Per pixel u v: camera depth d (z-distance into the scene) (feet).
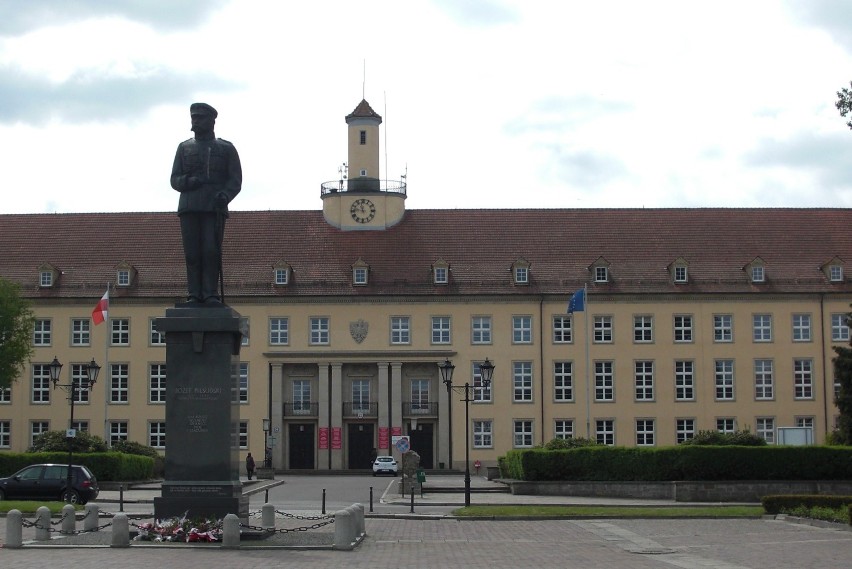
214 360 130.93
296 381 353.51
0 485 204.03
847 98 196.54
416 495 232.73
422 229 365.40
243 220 368.27
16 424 349.41
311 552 123.24
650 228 364.58
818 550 131.64
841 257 357.20
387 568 109.70
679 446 236.43
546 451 240.32
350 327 350.84
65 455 246.68
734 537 149.59
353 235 363.56
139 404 349.41
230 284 353.31
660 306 350.23
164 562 110.93
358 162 371.15
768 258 356.38
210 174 135.23
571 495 235.61
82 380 350.02
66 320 351.05
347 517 126.62
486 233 364.17
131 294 350.84
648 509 194.49
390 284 352.49
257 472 303.27
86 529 140.05
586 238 362.53
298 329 351.25
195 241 134.21
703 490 227.81
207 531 126.82
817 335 350.02
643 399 348.79
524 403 348.38
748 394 348.59
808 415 348.38
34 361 350.43
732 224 365.20
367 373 352.69
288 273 353.31
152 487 247.50
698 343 349.61
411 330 350.84
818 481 231.71
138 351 350.84
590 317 350.64
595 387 349.20
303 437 352.49
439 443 347.97
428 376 352.28
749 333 350.02
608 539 146.92
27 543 127.75
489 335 350.84
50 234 365.61
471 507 196.95
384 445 347.77
